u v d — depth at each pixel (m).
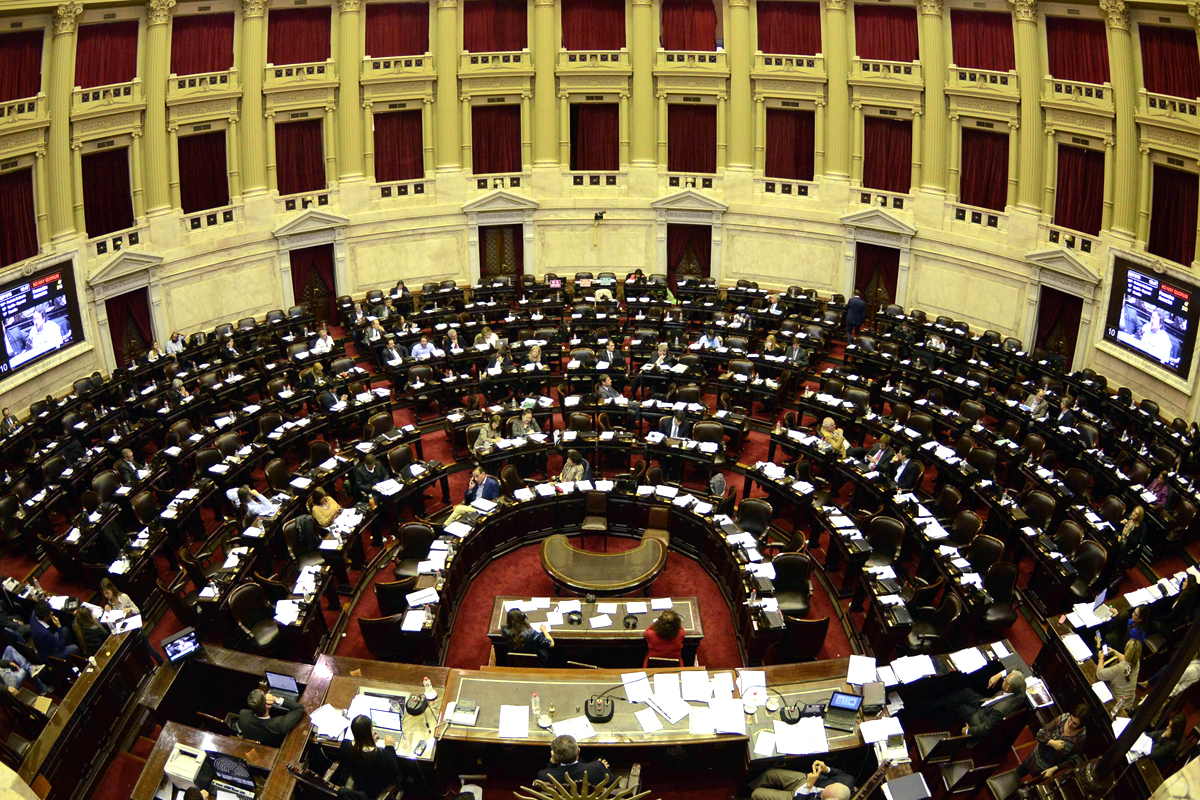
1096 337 23.59
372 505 16.86
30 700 12.96
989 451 18.45
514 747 11.39
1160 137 20.94
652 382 22.39
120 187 24.38
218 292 26.83
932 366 23.84
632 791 10.82
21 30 21.12
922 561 16.09
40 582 17.03
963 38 24.62
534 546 17.56
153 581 16.19
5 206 21.73
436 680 12.21
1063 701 12.88
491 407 20.58
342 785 11.27
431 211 29.11
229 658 12.88
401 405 22.89
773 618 13.84
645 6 27.56
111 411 20.95
